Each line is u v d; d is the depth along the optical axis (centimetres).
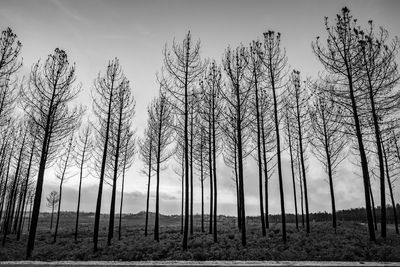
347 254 1244
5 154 2461
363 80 1595
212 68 1852
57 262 1086
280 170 1681
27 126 2352
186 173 1581
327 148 2125
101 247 1908
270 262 1050
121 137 2148
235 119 1675
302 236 1705
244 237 1521
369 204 1504
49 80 1695
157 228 2058
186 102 1655
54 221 6844
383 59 1512
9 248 2377
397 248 1275
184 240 1516
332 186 2081
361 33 1549
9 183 3591
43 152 1722
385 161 2297
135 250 1692
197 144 2348
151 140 2641
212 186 2258
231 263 1016
